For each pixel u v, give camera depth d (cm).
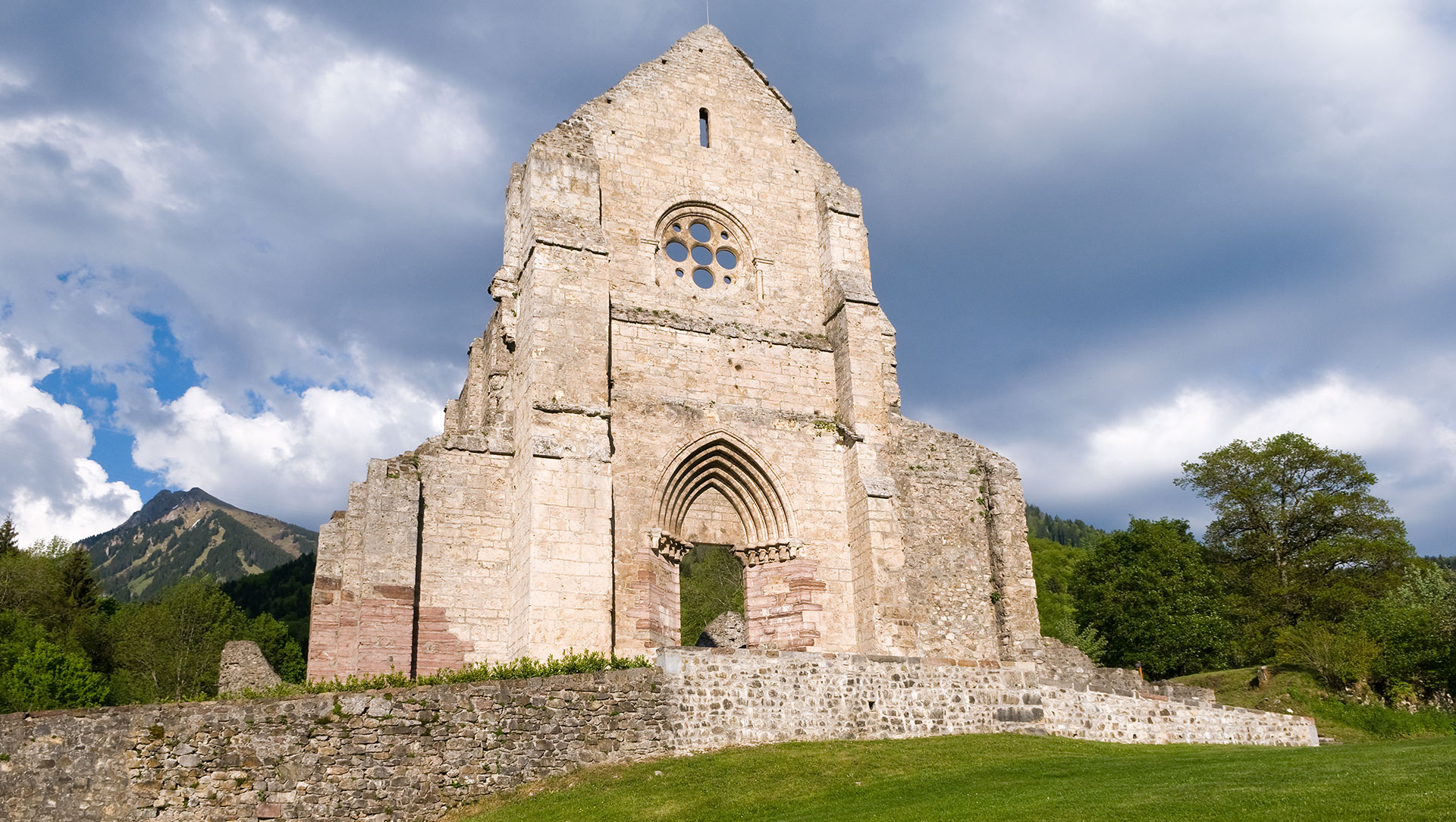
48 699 4434
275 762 2075
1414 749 2109
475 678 2403
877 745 2442
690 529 3222
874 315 3422
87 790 1969
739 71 3719
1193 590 5078
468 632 2841
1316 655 3812
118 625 6175
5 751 1955
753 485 3262
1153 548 5166
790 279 3528
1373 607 4369
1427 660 3781
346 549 2878
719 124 3609
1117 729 2744
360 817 2092
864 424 3291
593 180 3231
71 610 6034
